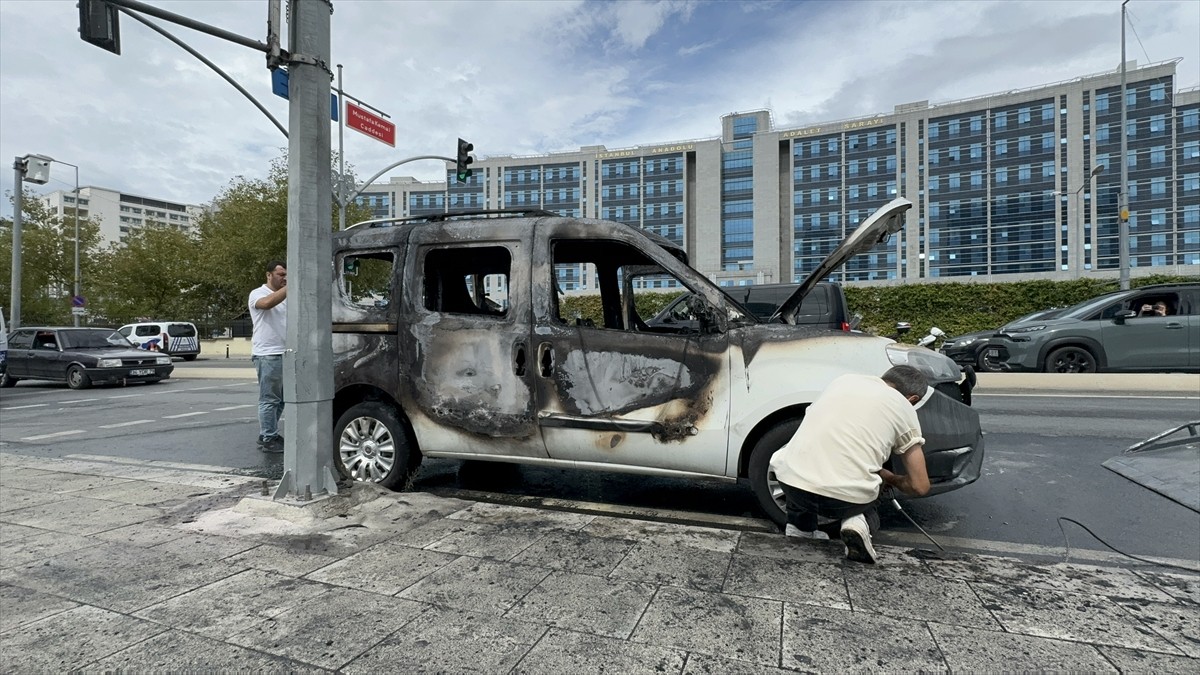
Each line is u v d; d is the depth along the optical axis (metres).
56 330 14.91
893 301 19.58
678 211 99.00
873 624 2.43
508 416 4.12
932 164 85.44
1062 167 78.50
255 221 28.92
